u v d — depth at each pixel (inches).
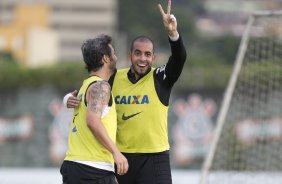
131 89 858.8
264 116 2236.7
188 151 2859.3
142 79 858.8
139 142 858.8
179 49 826.8
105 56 792.9
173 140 2869.1
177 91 2891.2
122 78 866.1
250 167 1979.6
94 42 795.4
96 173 773.9
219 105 2859.3
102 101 765.3
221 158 1889.8
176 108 2883.9
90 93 768.9
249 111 2233.0
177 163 2859.3
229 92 1307.8
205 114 2866.6
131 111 856.3
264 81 1621.6
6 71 3058.6
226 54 7258.9
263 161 2180.1
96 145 777.6
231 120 2197.3
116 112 861.2
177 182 2047.2
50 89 3058.6
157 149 858.8
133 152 861.2
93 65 793.6
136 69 850.8
